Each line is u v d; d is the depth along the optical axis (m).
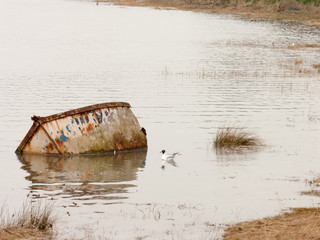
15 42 100.44
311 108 46.44
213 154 32.34
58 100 48.91
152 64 74.44
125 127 33.66
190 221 20.61
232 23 140.12
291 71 68.31
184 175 27.91
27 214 20.78
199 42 102.31
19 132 37.47
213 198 23.73
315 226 18.41
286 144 34.56
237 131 37.50
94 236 18.94
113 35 113.94
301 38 109.62
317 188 25.17
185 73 66.31
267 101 49.38
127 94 52.22
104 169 29.20
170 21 144.50
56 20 148.12
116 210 22.08
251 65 73.69
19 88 54.97
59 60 77.81
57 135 31.97
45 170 28.98
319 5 161.38
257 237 17.91
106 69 69.56
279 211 21.64
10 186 25.84
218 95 52.09
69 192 24.86
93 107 32.84
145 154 32.69
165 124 40.31
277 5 168.00
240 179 26.98
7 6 198.38
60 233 19.20
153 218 21.00
